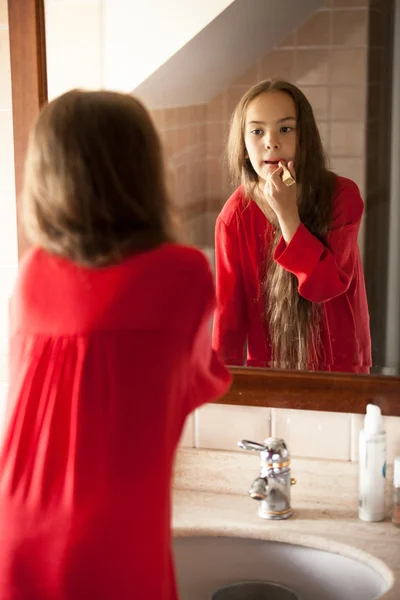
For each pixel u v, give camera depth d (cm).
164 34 140
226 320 145
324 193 139
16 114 147
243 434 145
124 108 99
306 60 136
